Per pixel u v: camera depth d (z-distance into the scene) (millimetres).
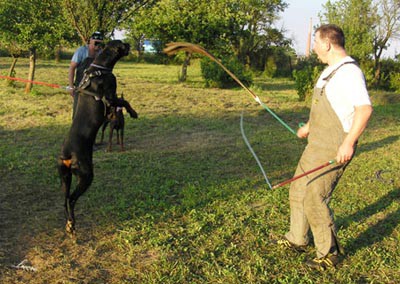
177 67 40750
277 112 14750
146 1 16484
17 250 4477
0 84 18719
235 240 4840
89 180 4609
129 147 9219
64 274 4051
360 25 28703
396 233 5066
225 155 8641
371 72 27281
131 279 4004
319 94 3945
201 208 5695
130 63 46375
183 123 11984
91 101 4660
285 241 4609
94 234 4871
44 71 27781
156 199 6008
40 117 11984
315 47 3955
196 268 4227
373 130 11719
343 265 4301
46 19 15711
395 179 7203
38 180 6656
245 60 38469
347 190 6578
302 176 4031
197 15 24031
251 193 6324
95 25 15766
